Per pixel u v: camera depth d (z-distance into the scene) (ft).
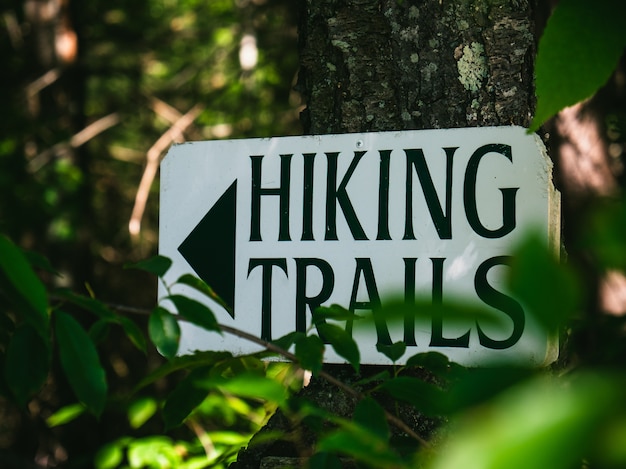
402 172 4.71
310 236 4.89
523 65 4.83
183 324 5.08
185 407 3.66
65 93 20.68
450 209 4.59
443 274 4.57
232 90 19.72
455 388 1.53
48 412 18.24
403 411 4.64
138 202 15.99
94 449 18.39
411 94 4.97
